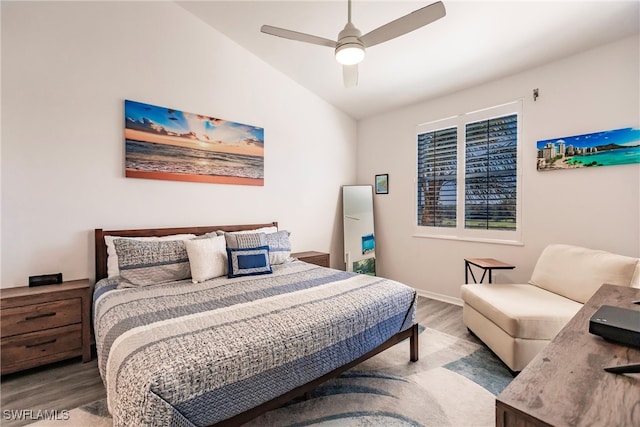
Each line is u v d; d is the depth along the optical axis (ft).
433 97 12.87
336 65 11.64
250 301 6.47
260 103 12.13
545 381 2.44
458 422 5.59
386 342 7.07
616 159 8.48
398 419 5.67
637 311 3.72
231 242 9.27
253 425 5.52
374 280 8.16
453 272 12.42
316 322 5.60
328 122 14.65
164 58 9.81
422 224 13.52
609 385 2.37
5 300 6.82
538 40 8.78
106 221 8.91
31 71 7.82
